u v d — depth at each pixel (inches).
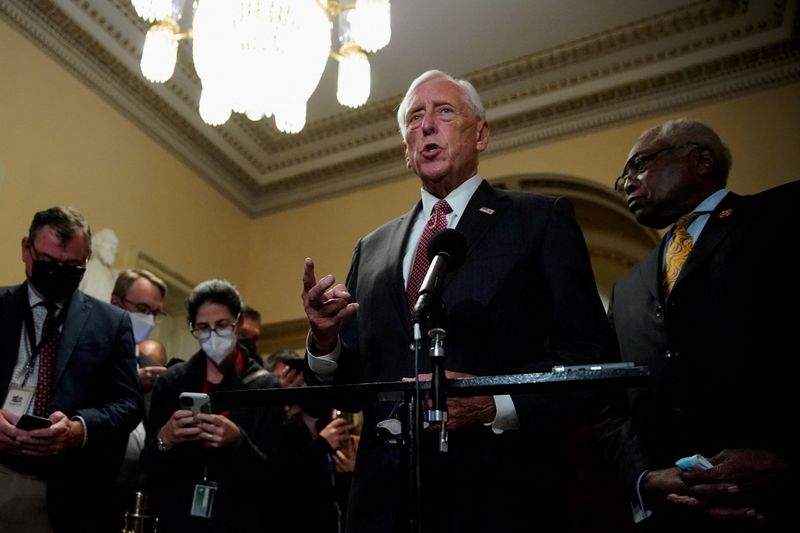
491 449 68.8
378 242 89.7
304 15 184.4
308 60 187.0
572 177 267.3
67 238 117.3
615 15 245.1
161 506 118.6
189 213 287.0
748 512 71.6
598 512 239.1
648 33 250.1
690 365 82.3
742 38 243.9
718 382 79.6
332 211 308.0
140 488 127.3
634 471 82.7
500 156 280.5
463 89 90.0
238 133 296.4
